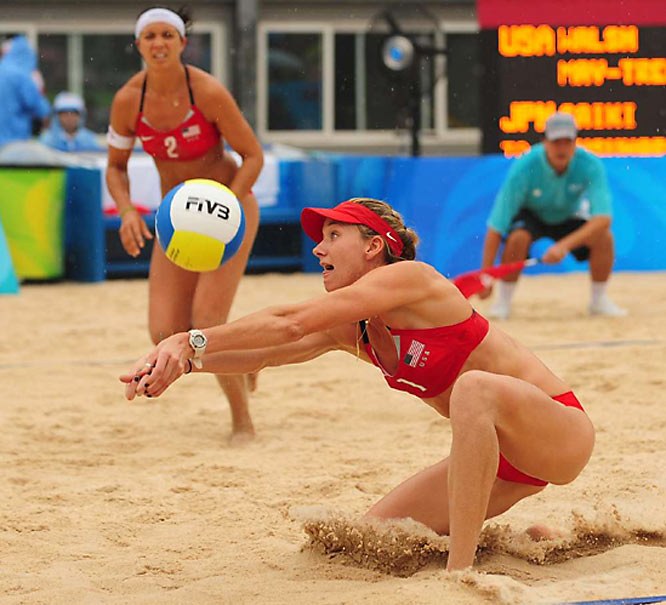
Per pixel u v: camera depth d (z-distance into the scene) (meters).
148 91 15.23
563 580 9.66
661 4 36.28
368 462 14.40
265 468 14.20
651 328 24.72
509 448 9.48
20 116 39.31
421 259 34.94
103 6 51.78
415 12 52.31
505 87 36.12
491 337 9.70
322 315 9.10
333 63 53.19
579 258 26.72
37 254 34.19
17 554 10.90
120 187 16.05
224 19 52.25
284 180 37.50
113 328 25.67
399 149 53.66
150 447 15.63
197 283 15.40
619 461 13.88
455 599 8.69
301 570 10.08
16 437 16.03
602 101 36.41
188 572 10.22
